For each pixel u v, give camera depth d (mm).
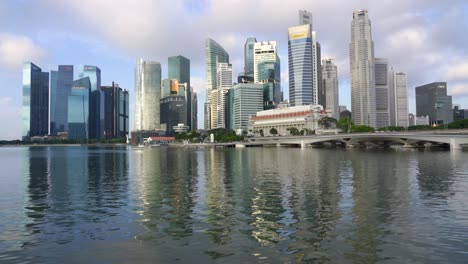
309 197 54375
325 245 32219
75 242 34281
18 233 37531
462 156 138625
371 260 28719
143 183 74375
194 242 33688
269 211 45469
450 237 33875
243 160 141250
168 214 44938
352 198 52969
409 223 38750
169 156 192625
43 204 52938
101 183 75938
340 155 160750
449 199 51469
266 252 30781
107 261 29438
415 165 102125
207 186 67750
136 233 36875
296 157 153375
